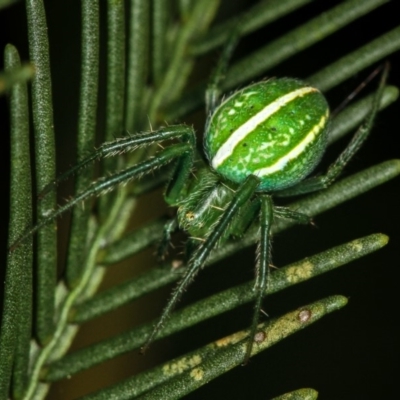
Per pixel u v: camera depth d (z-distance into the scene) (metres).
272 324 0.08
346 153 0.09
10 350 0.08
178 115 0.09
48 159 0.09
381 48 0.09
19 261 0.08
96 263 0.09
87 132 0.09
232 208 0.09
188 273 0.09
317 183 0.09
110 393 0.08
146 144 0.09
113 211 0.09
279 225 0.09
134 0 0.09
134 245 0.09
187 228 0.09
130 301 0.09
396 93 0.09
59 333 0.09
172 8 0.10
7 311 0.08
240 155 0.09
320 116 0.09
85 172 0.09
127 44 0.09
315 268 0.09
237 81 0.09
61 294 0.09
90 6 0.09
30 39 0.08
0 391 0.08
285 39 0.09
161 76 0.09
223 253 0.09
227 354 0.08
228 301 0.09
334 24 0.09
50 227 0.09
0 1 0.08
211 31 0.09
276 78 0.09
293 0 0.09
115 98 0.09
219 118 0.09
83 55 0.09
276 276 0.09
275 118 0.09
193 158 0.09
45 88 0.08
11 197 0.08
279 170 0.09
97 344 0.09
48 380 0.09
